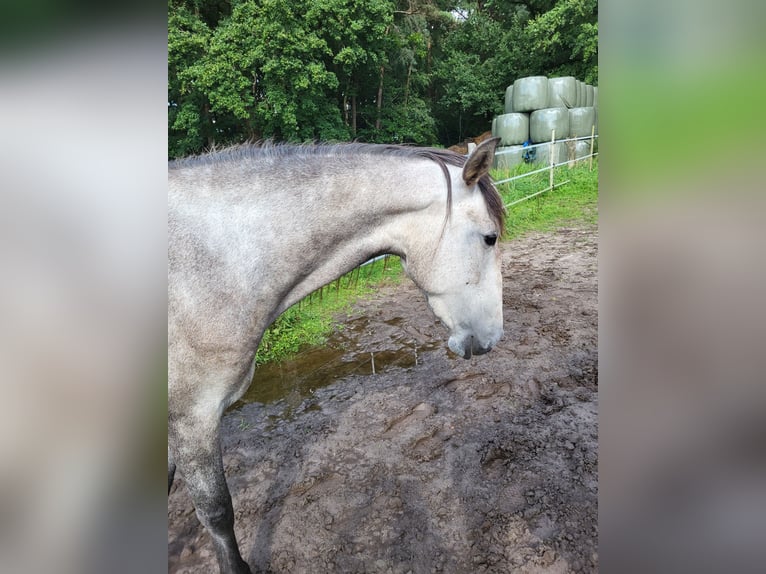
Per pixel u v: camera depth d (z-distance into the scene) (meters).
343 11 11.01
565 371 3.28
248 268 1.45
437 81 20.83
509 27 21.02
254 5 10.57
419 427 2.75
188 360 1.39
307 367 3.68
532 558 1.83
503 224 1.70
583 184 9.46
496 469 2.34
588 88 13.76
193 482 1.48
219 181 1.47
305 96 11.63
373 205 1.57
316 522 2.09
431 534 1.98
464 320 1.70
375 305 4.93
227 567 1.64
